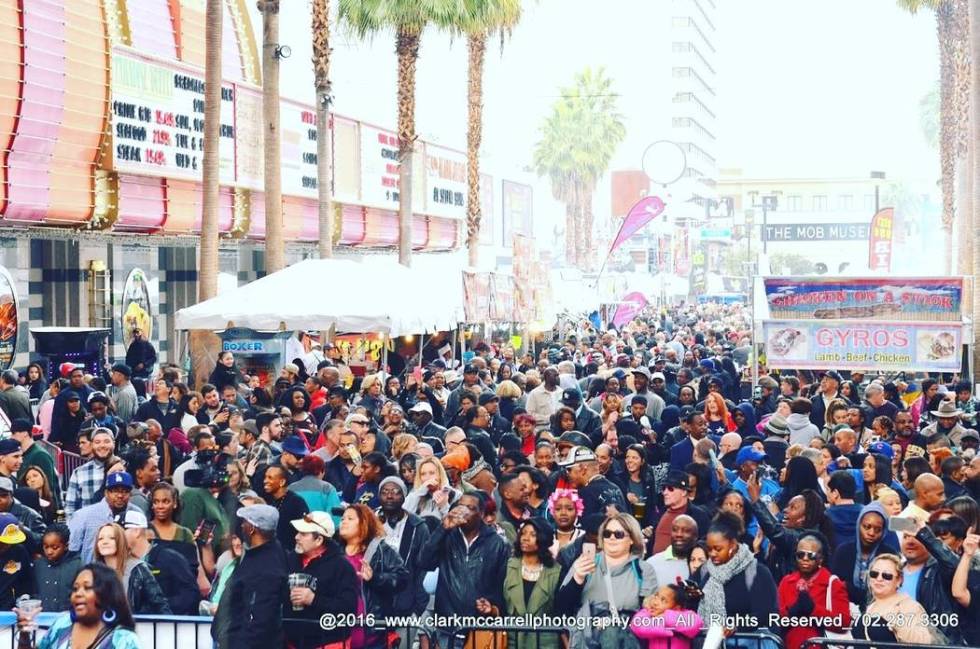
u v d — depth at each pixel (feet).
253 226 115.65
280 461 36.50
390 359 86.28
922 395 69.46
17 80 83.30
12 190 83.97
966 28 176.35
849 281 69.41
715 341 130.00
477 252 150.41
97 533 29.55
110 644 22.85
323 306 67.41
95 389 61.93
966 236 176.65
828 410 52.47
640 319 169.48
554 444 45.11
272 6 94.79
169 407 54.65
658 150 216.54
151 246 118.73
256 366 72.33
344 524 29.89
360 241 144.56
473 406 50.96
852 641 27.45
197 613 30.37
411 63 121.08
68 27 88.48
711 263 507.30
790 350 69.36
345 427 42.96
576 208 343.05
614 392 59.11
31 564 31.78
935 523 30.42
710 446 40.09
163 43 113.80
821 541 29.04
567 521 31.48
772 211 638.53
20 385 69.00
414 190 160.25
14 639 28.40
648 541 36.42
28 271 100.58
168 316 126.00
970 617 28.30
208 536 33.22
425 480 34.47
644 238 334.85
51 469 41.88
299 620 27.76
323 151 105.81
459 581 29.09
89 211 92.53
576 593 27.96
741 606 27.07
